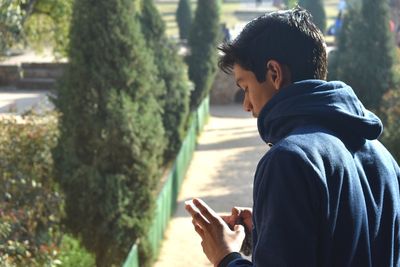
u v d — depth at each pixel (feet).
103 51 33.06
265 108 7.46
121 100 33.22
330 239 6.73
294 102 7.27
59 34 51.80
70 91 33.42
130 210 34.14
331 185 6.79
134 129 33.32
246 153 66.64
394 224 7.46
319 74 7.59
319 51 7.55
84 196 33.53
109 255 34.53
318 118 7.22
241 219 8.43
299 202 6.60
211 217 7.70
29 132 36.91
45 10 51.47
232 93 93.04
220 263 7.39
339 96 7.33
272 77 7.51
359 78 53.78
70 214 34.06
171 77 57.00
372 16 53.88
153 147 34.35
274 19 7.55
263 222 6.75
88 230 34.19
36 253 28.91
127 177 33.88
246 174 59.47
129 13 33.73
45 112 40.70
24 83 90.43
